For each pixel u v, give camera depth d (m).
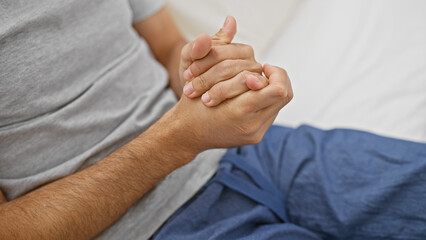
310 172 0.88
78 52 0.86
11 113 0.81
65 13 0.85
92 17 0.88
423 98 0.98
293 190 0.89
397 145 0.87
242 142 0.80
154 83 0.94
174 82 1.00
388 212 0.84
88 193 0.79
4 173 0.82
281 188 0.90
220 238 0.83
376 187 0.85
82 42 0.87
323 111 1.02
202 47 0.75
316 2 1.19
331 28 1.13
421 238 0.83
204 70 0.78
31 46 0.82
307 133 0.92
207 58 0.77
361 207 0.85
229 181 0.88
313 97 1.05
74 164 0.84
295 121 1.04
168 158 0.82
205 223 0.85
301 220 0.89
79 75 0.86
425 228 0.83
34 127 0.82
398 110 0.98
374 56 1.05
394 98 0.99
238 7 1.17
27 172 0.83
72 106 0.84
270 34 1.18
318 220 0.87
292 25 1.19
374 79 1.02
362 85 1.02
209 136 0.79
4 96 0.80
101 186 0.80
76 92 0.85
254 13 1.17
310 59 1.11
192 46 0.78
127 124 0.88
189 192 0.87
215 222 0.86
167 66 1.03
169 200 0.86
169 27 1.05
